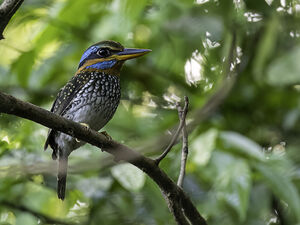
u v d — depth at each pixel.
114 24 10.41
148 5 11.10
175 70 11.85
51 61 11.63
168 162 9.90
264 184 10.60
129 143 10.66
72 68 11.94
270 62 11.43
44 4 11.03
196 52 11.41
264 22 10.90
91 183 10.45
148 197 10.45
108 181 10.51
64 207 10.54
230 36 10.52
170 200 7.46
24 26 11.41
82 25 11.25
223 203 10.30
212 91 11.48
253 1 10.80
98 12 10.96
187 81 11.97
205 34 10.93
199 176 10.67
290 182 9.09
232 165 9.12
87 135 7.14
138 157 7.29
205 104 10.39
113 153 7.36
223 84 10.50
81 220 10.90
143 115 11.89
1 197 9.96
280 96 12.61
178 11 10.73
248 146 9.13
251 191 10.59
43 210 10.54
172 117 11.38
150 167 7.31
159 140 9.48
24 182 9.95
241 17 10.39
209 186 10.93
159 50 11.57
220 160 9.19
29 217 10.05
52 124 6.79
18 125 10.06
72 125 6.98
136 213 10.79
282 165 9.80
